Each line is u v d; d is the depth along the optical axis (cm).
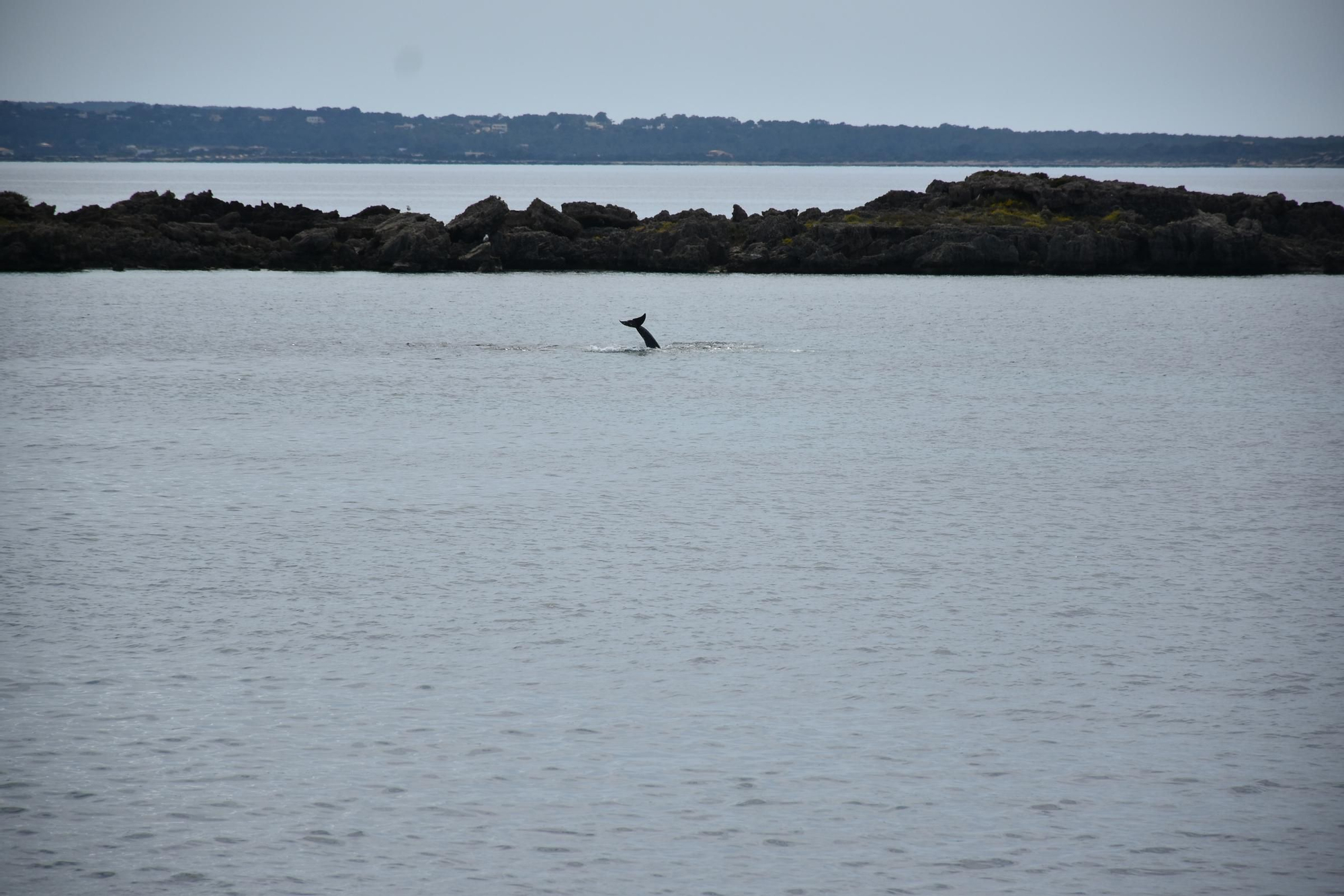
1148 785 3650
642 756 3784
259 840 3347
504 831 3397
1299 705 4150
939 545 5891
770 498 6719
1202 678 4356
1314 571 5525
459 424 8738
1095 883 3206
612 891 3153
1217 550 5828
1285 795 3603
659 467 7456
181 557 5622
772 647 4600
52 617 4838
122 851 3297
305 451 7844
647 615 4912
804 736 3912
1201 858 3312
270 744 3828
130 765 3703
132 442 8062
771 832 3406
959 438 8375
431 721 3984
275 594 5122
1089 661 4497
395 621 4831
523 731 3925
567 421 8844
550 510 6456
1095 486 7044
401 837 3366
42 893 3130
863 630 4772
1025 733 3947
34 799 3519
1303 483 7138
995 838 3391
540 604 5031
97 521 6191
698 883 3191
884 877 3222
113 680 4256
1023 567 5556
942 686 4275
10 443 7975
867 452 7906
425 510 6438
